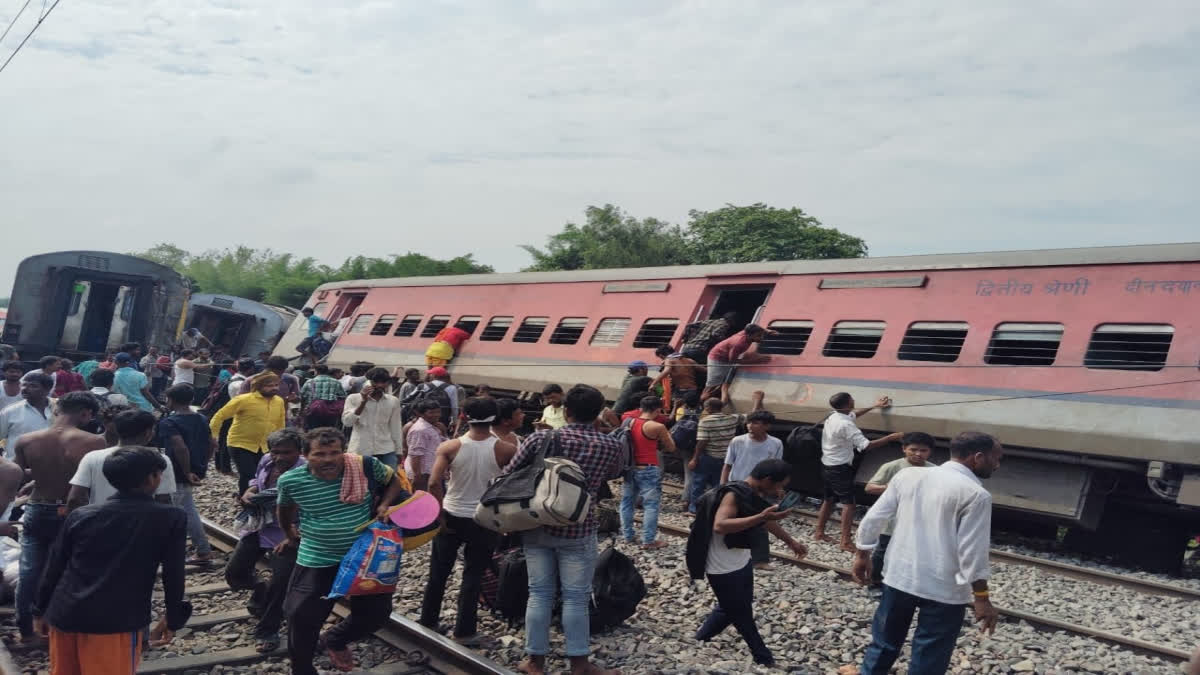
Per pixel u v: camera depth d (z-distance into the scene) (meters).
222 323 28.64
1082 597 8.97
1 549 7.50
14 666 5.21
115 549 4.77
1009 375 11.27
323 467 5.70
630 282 16.48
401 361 20.47
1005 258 12.02
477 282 19.98
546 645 6.01
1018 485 11.30
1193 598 8.98
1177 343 10.16
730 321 14.57
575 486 5.68
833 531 11.66
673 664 6.60
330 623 7.11
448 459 6.70
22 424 8.16
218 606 7.54
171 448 8.39
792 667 6.55
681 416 12.87
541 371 16.97
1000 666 6.71
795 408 13.06
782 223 42.34
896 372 12.25
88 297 24.00
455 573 8.75
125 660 4.78
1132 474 10.96
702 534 6.48
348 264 49.78
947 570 5.17
